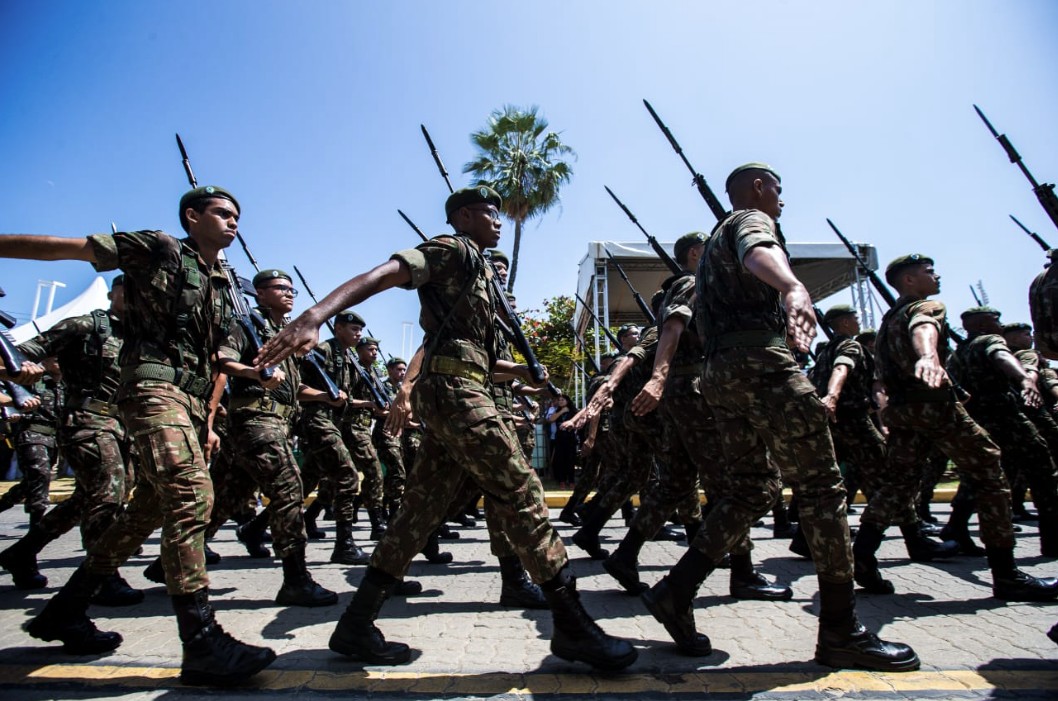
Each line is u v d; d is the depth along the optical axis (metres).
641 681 2.48
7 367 2.47
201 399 2.85
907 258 4.15
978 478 3.83
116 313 4.11
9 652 2.86
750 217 2.66
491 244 3.04
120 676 2.54
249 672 2.42
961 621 3.35
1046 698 2.32
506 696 2.35
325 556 5.67
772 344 2.69
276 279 4.86
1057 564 4.85
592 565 5.09
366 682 2.48
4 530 7.82
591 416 3.81
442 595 4.14
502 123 23.22
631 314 19.81
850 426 5.16
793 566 4.89
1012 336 6.77
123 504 4.02
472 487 4.23
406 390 3.32
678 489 4.00
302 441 5.35
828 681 2.46
